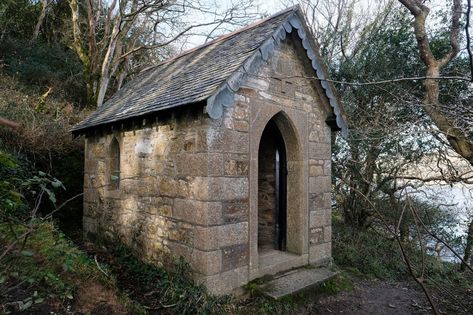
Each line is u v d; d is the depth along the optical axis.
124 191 6.37
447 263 7.80
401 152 8.52
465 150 5.24
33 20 14.51
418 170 8.44
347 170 9.70
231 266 4.83
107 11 13.84
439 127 5.47
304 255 6.04
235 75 4.70
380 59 9.78
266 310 4.59
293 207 6.14
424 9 6.11
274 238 6.57
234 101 4.99
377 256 7.72
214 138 4.69
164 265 5.26
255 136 5.30
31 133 7.66
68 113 10.11
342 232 9.02
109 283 4.19
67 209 8.06
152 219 5.62
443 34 9.03
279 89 5.75
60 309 3.28
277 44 5.41
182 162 5.03
